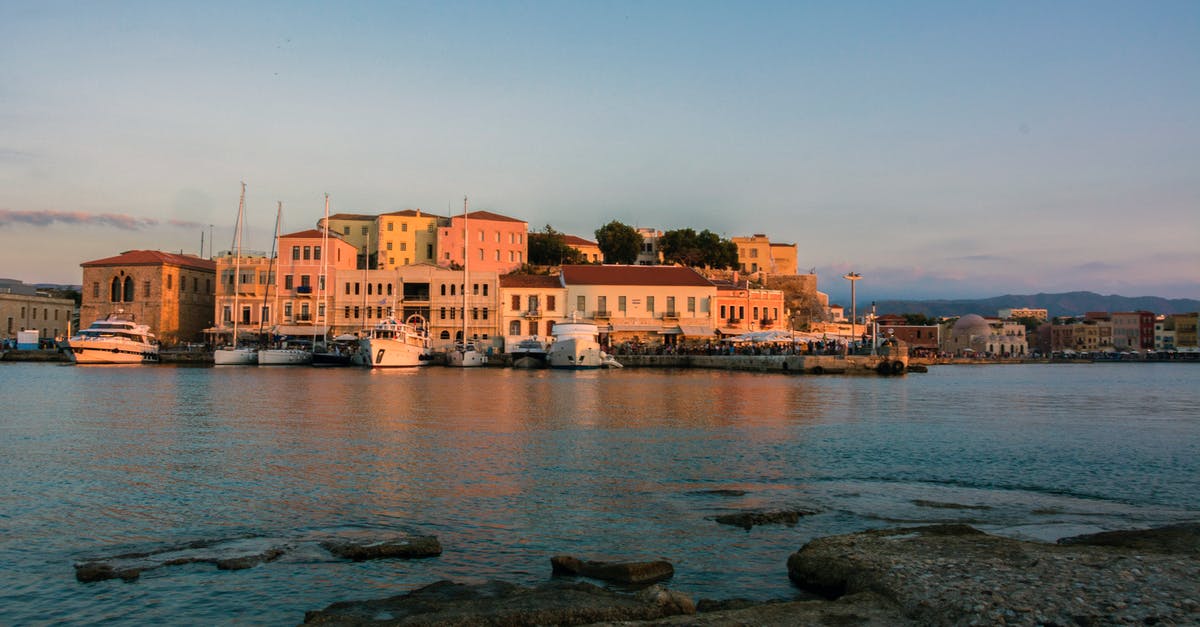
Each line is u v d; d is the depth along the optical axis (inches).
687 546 614.2
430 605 459.5
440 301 4530.0
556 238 5895.7
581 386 2472.9
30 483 831.1
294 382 2593.5
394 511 719.7
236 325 4254.4
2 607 488.7
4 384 2405.3
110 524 671.8
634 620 438.3
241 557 572.7
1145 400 2127.2
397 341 3661.4
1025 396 2278.5
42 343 5054.1
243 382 2571.4
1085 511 727.1
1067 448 1115.9
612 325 4557.1
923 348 7140.8
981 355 7066.9
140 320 4579.2
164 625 464.1
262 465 936.9
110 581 532.7
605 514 711.1
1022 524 677.9
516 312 4527.6
